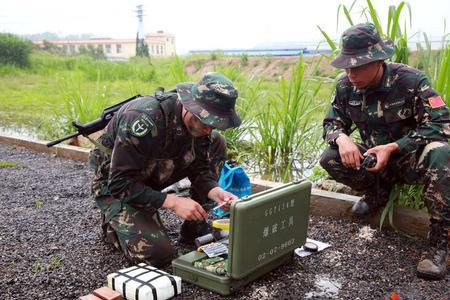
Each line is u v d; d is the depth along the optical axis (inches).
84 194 163.3
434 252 107.3
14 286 101.9
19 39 612.1
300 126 206.8
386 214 131.2
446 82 133.4
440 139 108.7
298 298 97.6
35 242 124.3
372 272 108.4
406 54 137.9
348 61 108.8
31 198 159.5
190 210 102.2
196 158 115.3
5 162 203.0
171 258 109.6
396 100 115.6
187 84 99.9
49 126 273.6
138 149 101.3
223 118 91.9
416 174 117.0
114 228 109.5
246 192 138.6
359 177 125.9
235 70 255.8
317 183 159.0
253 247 95.0
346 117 128.4
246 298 97.2
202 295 97.9
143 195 103.7
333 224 135.6
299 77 190.5
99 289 95.7
